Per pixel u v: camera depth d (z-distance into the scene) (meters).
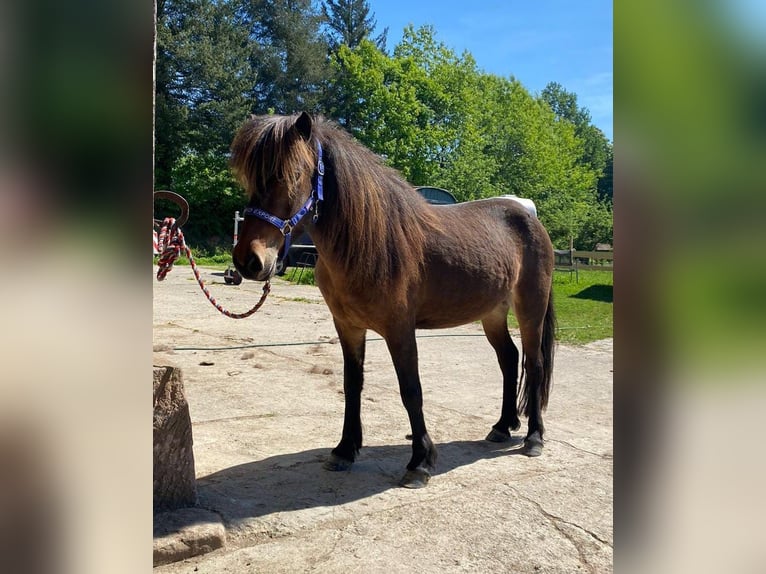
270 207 2.46
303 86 31.48
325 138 2.73
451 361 6.22
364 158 2.85
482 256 3.27
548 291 3.73
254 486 2.81
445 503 2.70
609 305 11.29
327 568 2.14
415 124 29.95
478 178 29.58
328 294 2.93
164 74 25.23
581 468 3.19
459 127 30.66
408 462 3.22
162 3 26.08
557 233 32.75
